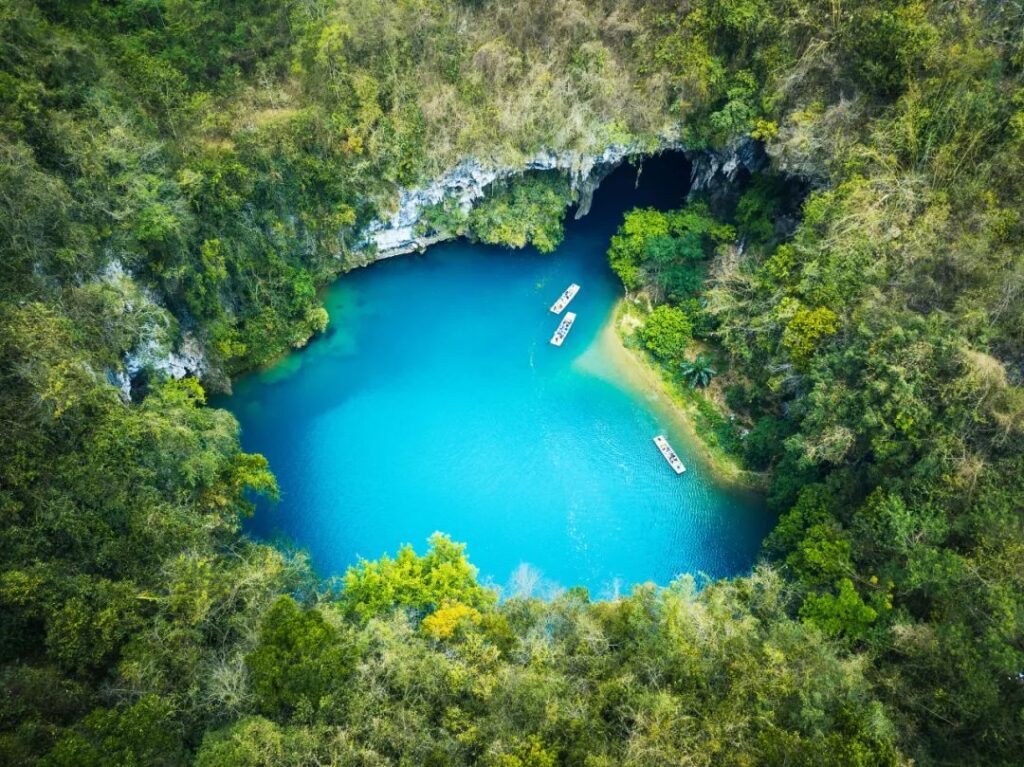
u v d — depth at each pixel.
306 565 55.22
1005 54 57.28
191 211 62.25
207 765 33.22
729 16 66.88
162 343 59.91
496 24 73.38
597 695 38.44
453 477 65.38
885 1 59.78
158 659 39.00
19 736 33.12
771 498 60.91
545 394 70.94
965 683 39.91
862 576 49.56
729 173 76.88
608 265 81.25
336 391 71.19
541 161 77.56
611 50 73.38
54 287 50.84
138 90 63.72
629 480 64.88
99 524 43.75
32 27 54.81
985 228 52.59
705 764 33.81
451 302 78.62
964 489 46.91
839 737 34.41
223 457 54.69
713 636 41.00
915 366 48.34
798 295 58.38
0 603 38.62
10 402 43.91
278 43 72.19
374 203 74.94
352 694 37.84
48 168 52.84
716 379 69.88
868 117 61.44
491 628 43.19
